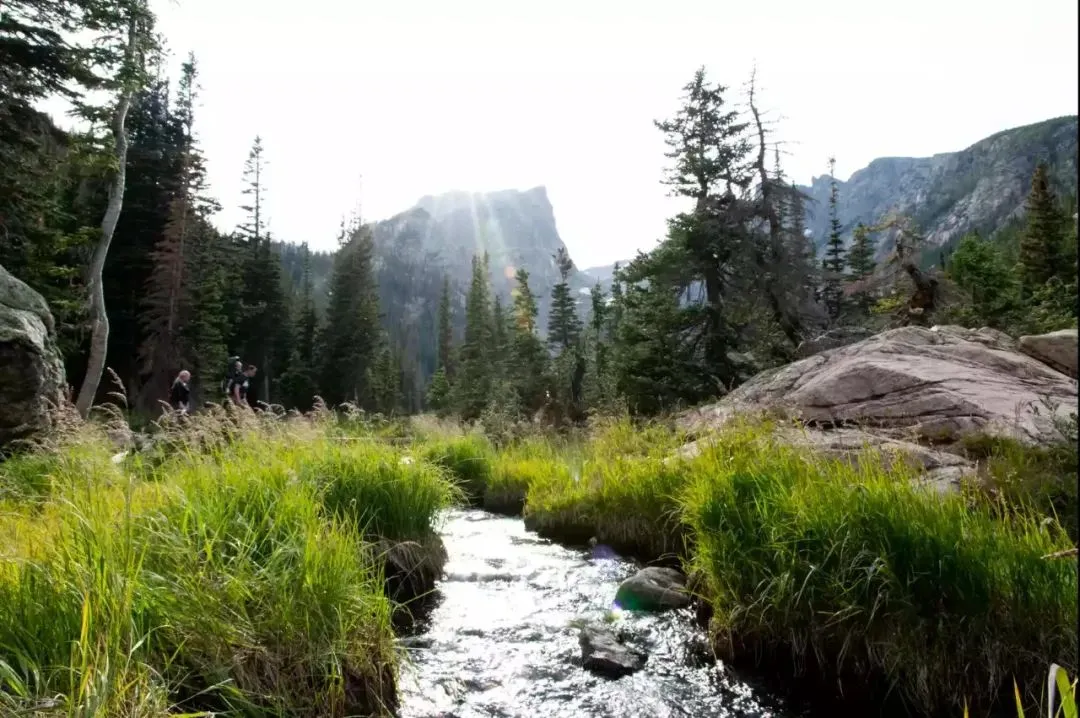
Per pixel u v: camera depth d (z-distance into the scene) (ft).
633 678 12.51
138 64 62.18
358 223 271.49
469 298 278.05
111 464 15.05
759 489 15.10
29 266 57.62
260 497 13.28
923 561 11.45
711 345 75.87
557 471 32.58
